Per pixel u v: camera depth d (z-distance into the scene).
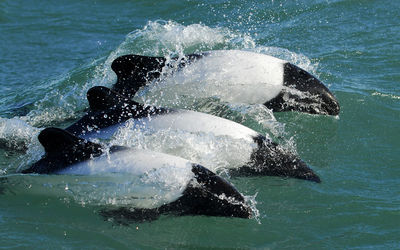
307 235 23.86
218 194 24.64
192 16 56.75
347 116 35.09
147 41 47.06
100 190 25.53
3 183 26.73
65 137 27.03
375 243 23.25
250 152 29.14
